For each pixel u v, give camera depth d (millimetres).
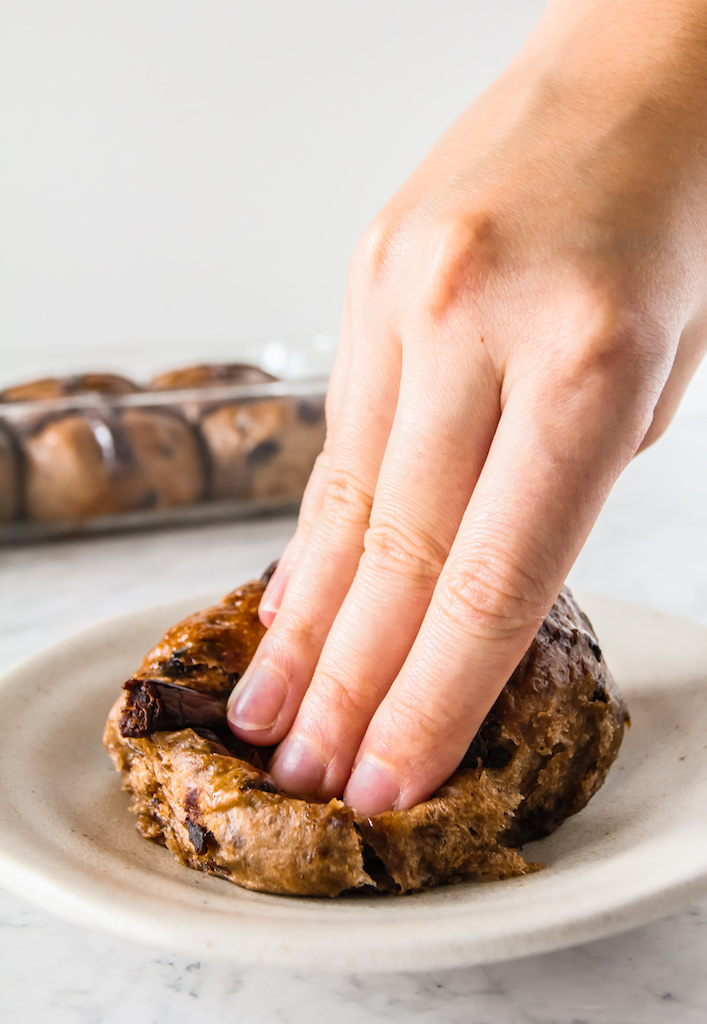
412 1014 244
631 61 274
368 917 239
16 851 250
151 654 301
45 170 943
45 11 902
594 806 293
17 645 443
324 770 272
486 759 279
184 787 271
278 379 664
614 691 303
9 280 965
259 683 284
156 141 959
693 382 917
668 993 246
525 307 251
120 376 638
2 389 644
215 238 1000
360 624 273
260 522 627
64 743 315
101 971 260
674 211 257
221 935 224
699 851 241
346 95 983
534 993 248
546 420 247
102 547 589
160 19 927
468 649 254
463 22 976
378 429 286
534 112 276
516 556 248
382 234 277
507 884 257
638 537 573
